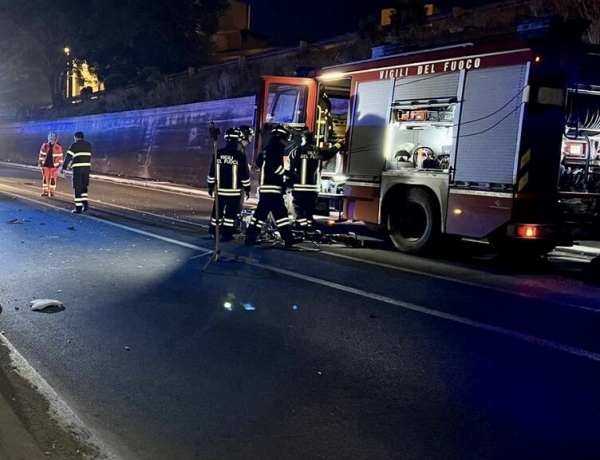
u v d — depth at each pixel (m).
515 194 8.02
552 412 3.93
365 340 5.27
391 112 9.71
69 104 42.31
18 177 25.33
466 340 5.31
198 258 8.63
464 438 3.57
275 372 4.54
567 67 7.99
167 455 3.35
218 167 9.76
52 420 3.72
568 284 7.60
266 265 8.26
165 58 35.88
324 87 11.49
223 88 27.98
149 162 28.62
